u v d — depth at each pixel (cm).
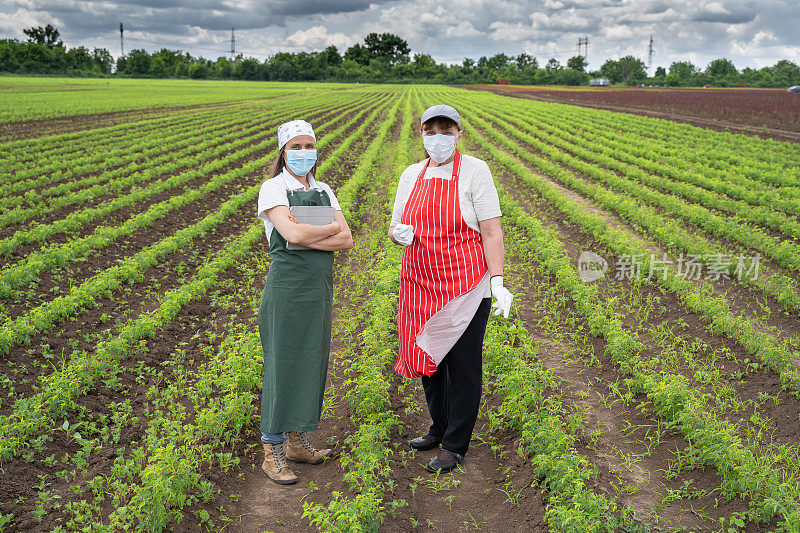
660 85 13862
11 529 421
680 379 607
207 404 612
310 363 468
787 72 13462
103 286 923
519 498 469
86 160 2219
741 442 515
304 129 463
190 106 5253
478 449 552
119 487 455
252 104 5631
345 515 400
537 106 5191
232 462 508
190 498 457
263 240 1311
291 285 455
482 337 486
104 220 1423
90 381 635
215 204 1639
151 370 693
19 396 622
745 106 4759
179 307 867
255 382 620
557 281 1007
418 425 591
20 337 739
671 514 451
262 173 2103
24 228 1305
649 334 812
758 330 819
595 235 1273
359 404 583
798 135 3072
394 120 3931
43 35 16250
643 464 519
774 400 614
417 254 477
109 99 5694
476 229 479
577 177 2016
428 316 476
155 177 1981
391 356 697
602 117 4025
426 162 502
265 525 446
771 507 425
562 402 609
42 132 3133
